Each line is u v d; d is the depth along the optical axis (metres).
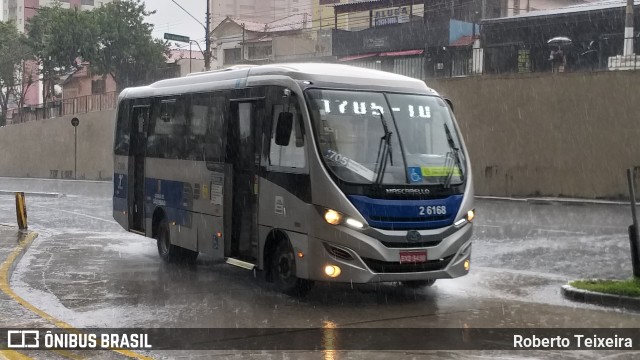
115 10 53.09
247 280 11.79
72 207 27.12
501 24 36.16
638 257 10.25
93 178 51.22
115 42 52.69
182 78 13.67
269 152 10.53
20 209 17.81
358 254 9.32
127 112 15.55
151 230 14.13
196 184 12.35
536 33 35.25
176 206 13.09
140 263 13.51
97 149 51.00
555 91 27.23
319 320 8.99
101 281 11.60
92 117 51.53
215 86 12.07
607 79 25.98
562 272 12.70
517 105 28.25
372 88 10.33
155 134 14.10
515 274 12.28
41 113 58.69
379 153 9.75
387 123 10.01
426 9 43.62
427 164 9.95
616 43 32.91
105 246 15.83
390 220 9.45
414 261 9.53
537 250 15.11
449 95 30.19
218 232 11.62
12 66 63.31
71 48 52.06
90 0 108.94
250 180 10.97
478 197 27.91
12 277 11.84
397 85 10.58
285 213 10.08
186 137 12.84
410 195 9.62
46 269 12.71
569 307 9.70
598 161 26.12
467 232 10.09
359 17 47.56
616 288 9.88
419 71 39.62
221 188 11.55
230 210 11.40
